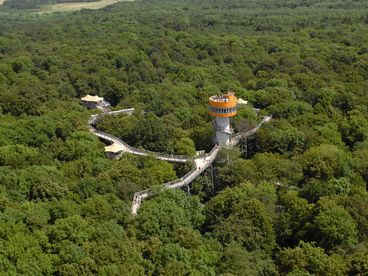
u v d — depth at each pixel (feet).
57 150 390.63
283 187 342.03
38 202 293.64
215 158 380.58
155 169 350.84
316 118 451.94
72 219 263.08
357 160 366.22
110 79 597.52
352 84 556.10
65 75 616.39
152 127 408.26
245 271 244.63
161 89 552.41
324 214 281.13
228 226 279.08
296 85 558.15
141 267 238.07
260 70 640.99
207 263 252.01
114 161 370.12
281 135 406.00
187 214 295.28
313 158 362.53
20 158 361.30
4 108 510.58
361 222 281.95
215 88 542.16
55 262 240.73
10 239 245.86
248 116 449.06
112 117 453.58
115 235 260.62
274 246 280.31
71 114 463.42
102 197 300.20
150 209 285.43
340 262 248.73
